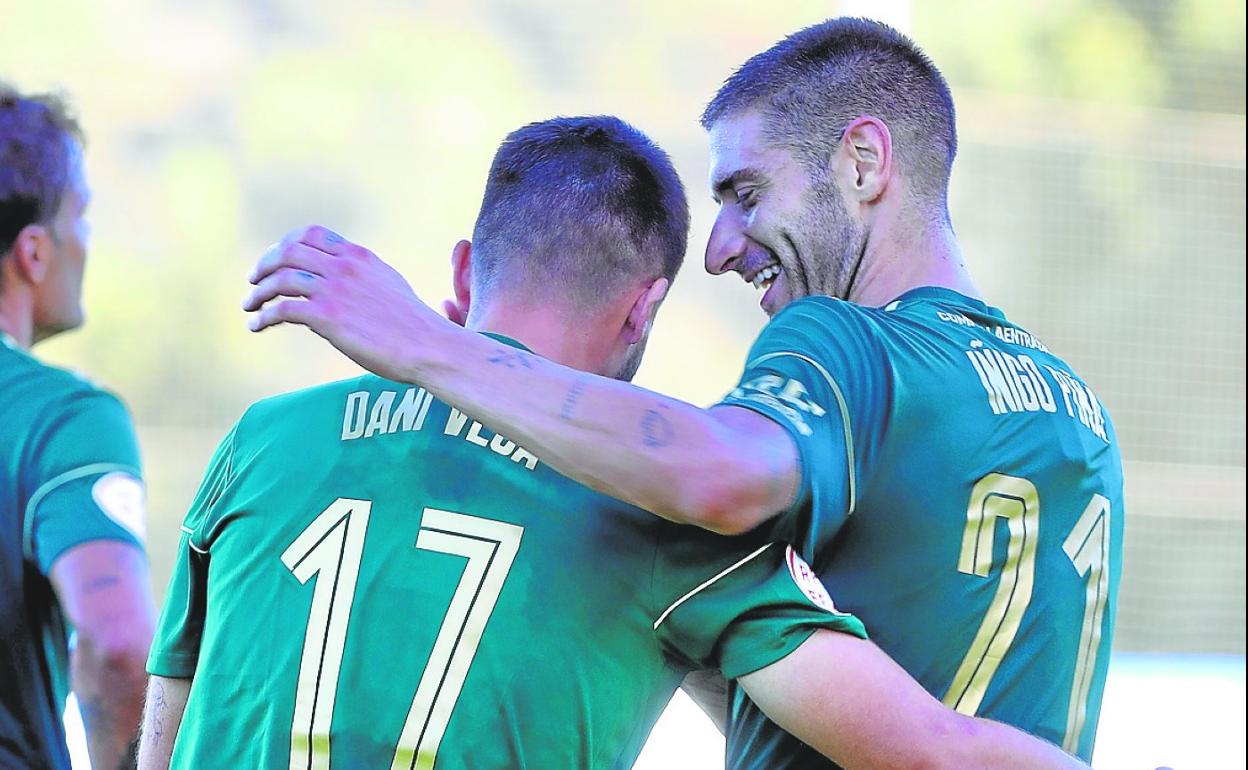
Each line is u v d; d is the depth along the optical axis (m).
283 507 5.09
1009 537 5.20
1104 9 23.38
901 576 5.06
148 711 5.61
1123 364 23.03
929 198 5.93
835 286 5.89
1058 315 23.02
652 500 4.45
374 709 4.75
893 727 4.60
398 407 5.15
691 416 4.48
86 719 6.52
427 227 23.16
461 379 4.51
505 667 4.73
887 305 5.66
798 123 5.82
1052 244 23.11
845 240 5.82
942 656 5.10
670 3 23.36
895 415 5.05
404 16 23.23
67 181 7.40
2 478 6.62
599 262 5.31
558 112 23.25
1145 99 23.41
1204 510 22.89
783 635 4.67
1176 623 22.58
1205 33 23.53
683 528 4.80
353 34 23.22
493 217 5.42
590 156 5.47
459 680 4.73
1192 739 17.94
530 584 4.79
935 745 4.59
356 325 4.58
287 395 5.45
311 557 4.97
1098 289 23.12
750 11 23.27
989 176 23.06
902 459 5.05
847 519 5.03
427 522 4.89
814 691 4.64
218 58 23.06
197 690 5.08
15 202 7.14
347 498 5.01
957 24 23.28
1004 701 5.20
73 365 22.75
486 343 4.58
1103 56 23.38
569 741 4.74
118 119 22.84
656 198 5.48
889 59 5.89
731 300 23.22
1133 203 23.33
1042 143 23.19
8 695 6.57
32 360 6.94
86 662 6.47
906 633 5.07
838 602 5.07
